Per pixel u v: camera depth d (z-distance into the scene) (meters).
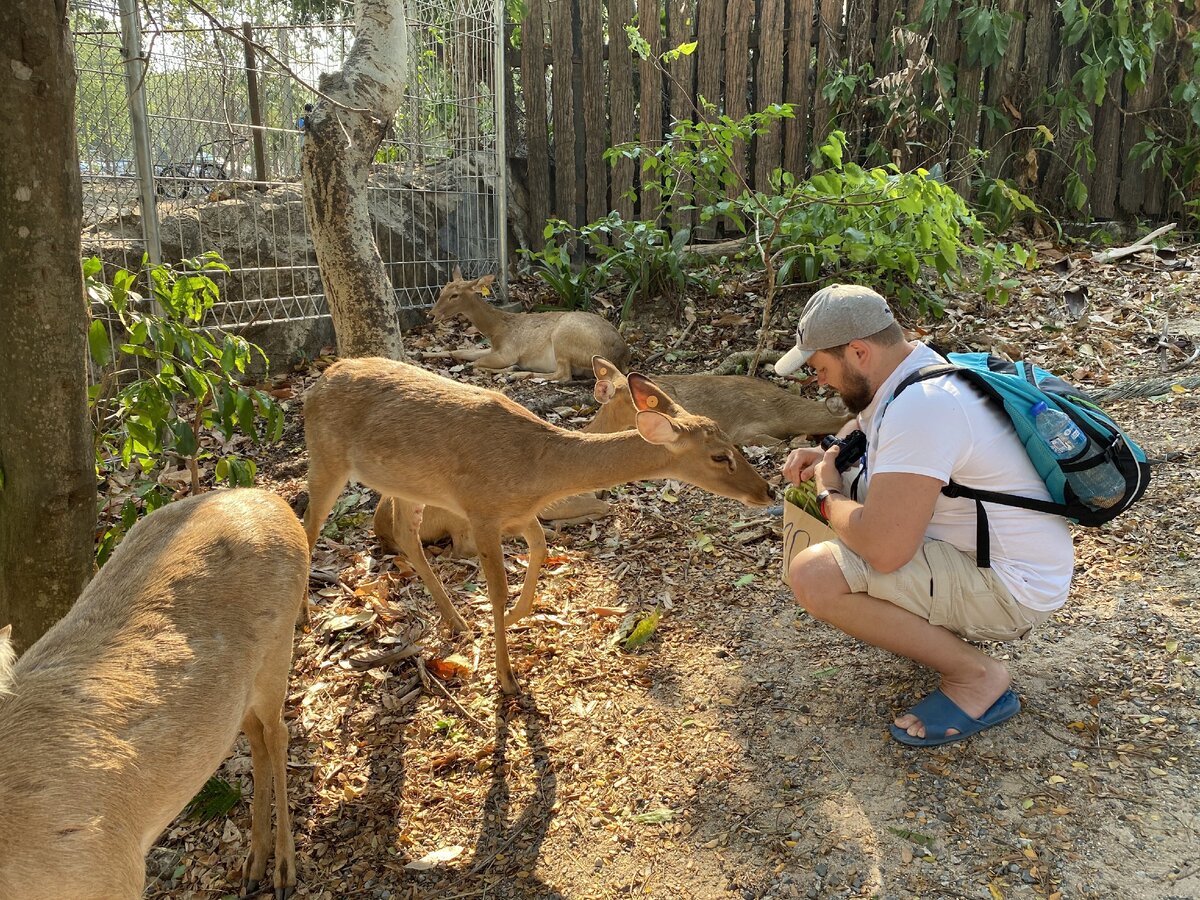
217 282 6.88
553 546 4.75
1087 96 7.93
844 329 2.79
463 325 8.52
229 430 4.28
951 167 8.33
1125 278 7.16
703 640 3.74
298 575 2.87
